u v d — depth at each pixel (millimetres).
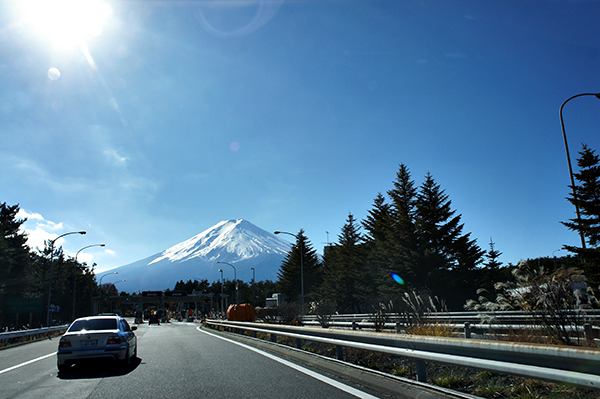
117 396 6805
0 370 10531
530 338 7047
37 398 6820
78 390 7449
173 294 112500
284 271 80938
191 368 9812
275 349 13344
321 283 76375
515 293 7918
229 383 7625
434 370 7695
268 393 6621
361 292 52125
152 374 9062
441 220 39844
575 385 3473
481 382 6395
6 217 64312
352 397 6152
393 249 40938
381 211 56406
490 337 8281
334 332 8961
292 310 32062
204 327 37219
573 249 20938
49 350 16641
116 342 10125
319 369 8992
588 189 22797
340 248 66625
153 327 41812
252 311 33375
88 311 106250
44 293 74812
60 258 81875
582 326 7000
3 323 58812
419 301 9797
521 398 5309
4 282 58781
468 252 38250
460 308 36312
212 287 185750
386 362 9172
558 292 7254
